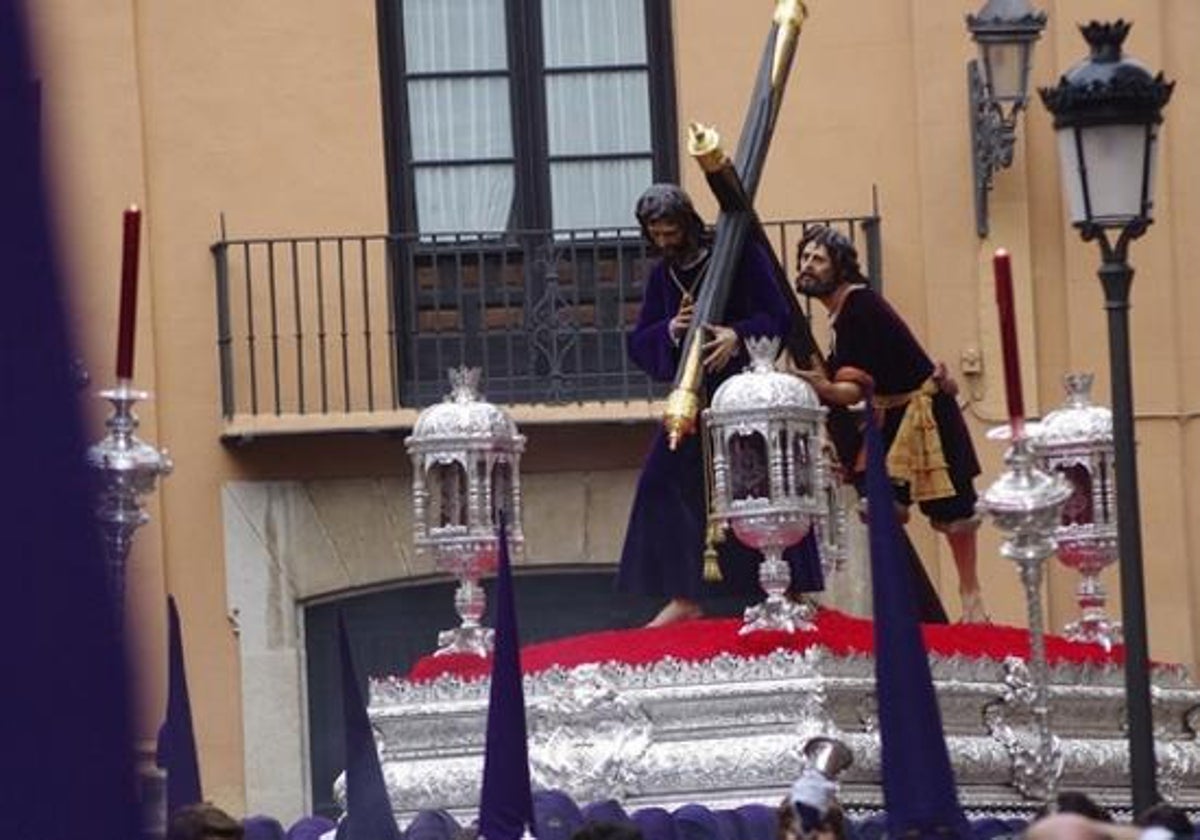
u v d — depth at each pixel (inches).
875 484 352.2
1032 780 476.7
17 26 172.6
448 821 431.5
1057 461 535.5
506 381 879.1
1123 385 465.7
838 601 833.5
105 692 175.0
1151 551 870.4
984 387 871.7
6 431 173.5
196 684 872.3
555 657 478.6
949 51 881.5
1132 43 877.8
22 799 173.6
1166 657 869.8
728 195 498.6
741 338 496.1
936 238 877.8
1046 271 874.8
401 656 876.6
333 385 876.0
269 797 870.4
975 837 412.5
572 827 424.8
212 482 874.1
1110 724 496.7
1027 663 481.1
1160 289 874.1
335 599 876.0
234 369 873.5
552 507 869.8
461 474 505.4
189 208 880.3
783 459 466.6
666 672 462.0
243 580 873.5
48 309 174.1
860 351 531.8
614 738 460.1
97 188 878.4
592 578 874.8
